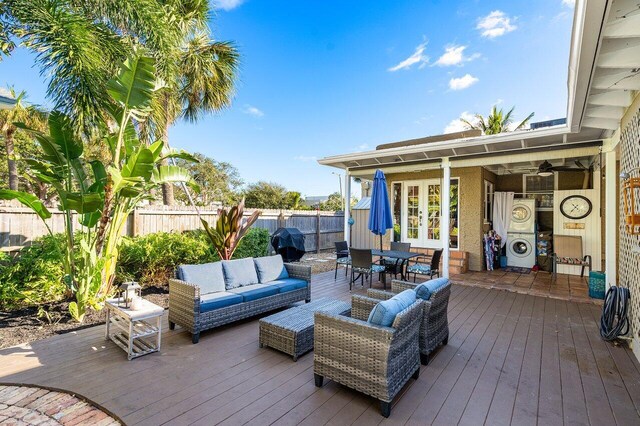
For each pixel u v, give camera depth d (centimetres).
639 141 311
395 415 222
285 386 259
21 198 378
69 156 405
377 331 227
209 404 232
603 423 216
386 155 688
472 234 776
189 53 805
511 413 226
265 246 784
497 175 898
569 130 443
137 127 663
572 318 434
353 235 1185
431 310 305
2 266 412
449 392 252
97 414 221
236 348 330
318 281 662
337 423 213
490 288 602
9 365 286
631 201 289
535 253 791
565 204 732
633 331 333
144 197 493
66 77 401
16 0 365
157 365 291
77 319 392
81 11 438
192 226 743
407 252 636
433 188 845
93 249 411
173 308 373
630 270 352
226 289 421
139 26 491
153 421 211
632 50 246
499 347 339
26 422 212
